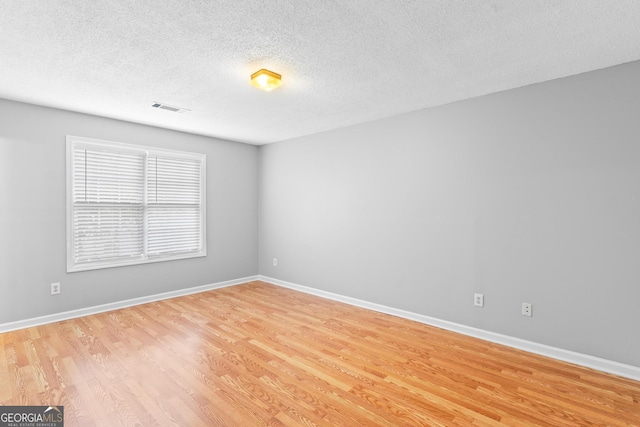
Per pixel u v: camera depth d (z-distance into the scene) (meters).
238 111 3.60
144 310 3.87
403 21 1.89
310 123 4.09
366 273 4.04
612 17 1.84
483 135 3.08
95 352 2.71
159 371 2.41
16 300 3.25
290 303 4.20
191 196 4.67
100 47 2.19
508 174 2.93
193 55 2.31
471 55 2.30
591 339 2.53
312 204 4.68
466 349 2.84
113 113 3.67
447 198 3.32
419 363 2.58
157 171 4.29
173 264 4.48
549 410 1.98
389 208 3.80
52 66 2.47
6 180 3.20
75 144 3.61
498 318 2.99
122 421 1.84
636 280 2.35
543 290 2.75
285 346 2.88
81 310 3.65
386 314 3.79
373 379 2.33
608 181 2.46
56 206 3.48
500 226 2.98
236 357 2.65
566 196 2.64
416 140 3.55
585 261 2.55
